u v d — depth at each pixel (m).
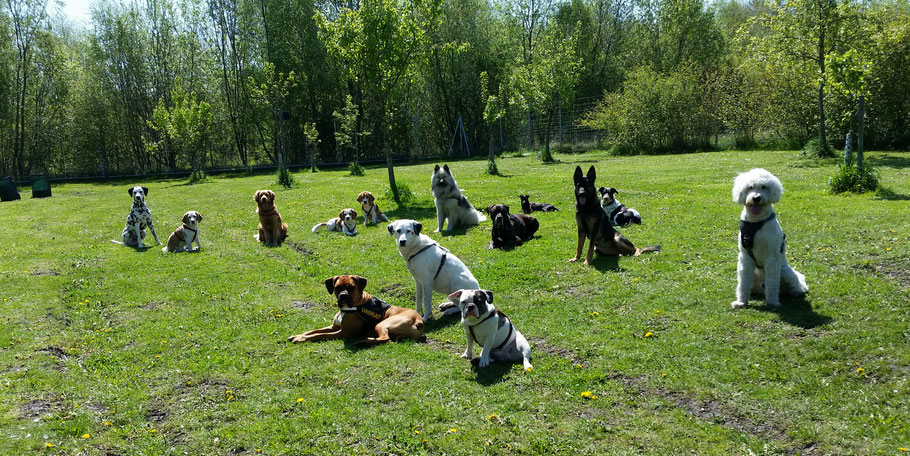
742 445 4.07
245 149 51.34
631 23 52.59
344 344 6.52
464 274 7.60
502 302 7.82
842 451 3.92
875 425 4.17
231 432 4.55
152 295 8.73
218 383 5.58
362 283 6.81
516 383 5.27
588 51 51.06
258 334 6.95
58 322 7.54
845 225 10.20
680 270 8.51
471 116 50.69
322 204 18.25
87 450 4.30
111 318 7.73
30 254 11.96
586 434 4.33
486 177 23.39
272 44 45.53
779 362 5.29
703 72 36.94
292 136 49.91
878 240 8.95
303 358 6.11
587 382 5.21
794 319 6.19
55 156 49.00
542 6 48.22
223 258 11.30
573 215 13.81
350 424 4.62
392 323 6.55
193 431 4.62
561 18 49.47
